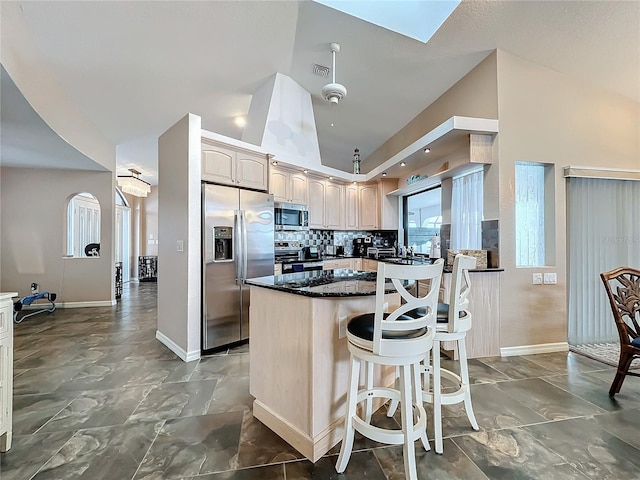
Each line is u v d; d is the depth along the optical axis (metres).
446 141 3.29
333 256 5.49
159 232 3.55
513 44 3.01
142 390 2.32
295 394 1.70
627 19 2.61
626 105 3.41
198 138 3.06
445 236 4.01
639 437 1.77
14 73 2.39
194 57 3.47
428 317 1.53
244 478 1.46
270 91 4.10
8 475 1.47
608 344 3.35
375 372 2.07
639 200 3.46
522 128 3.12
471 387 2.38
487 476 1.48
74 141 3.94
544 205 3.28
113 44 3.09
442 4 2.77
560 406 2.10
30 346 3.30
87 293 5.35
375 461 1.58
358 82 3.99
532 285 3.13
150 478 1.45
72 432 1.80
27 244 5.12
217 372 2.65
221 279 3.18
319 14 3.05
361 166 6.70
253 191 3.54
